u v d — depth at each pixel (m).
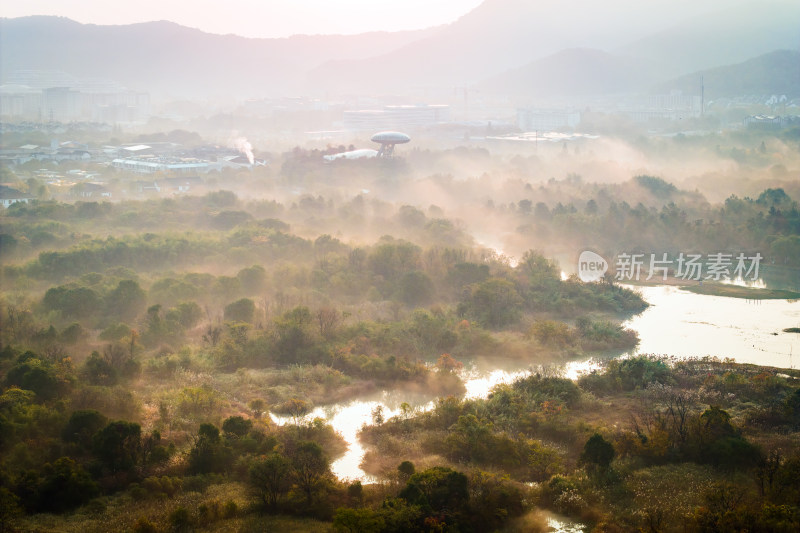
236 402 184.88
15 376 177.00
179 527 126.50
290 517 132.00
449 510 128.62
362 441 166.38
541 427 165.62
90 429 153.50
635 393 189.25
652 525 124.12
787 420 168.12
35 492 134.38
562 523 131.88
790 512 122.12
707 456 149.38
